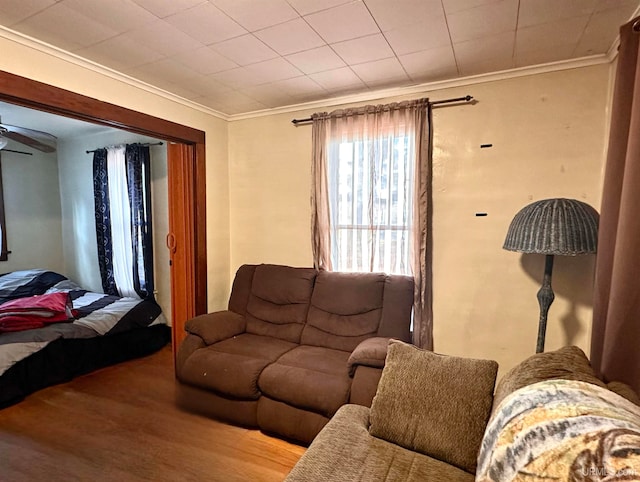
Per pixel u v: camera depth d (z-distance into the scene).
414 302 2.47
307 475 1.21
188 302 3.04
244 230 3.29
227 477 1.72
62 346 2.78
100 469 1.77
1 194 4.05
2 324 2.59
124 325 3.22
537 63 2.13
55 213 4.56
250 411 2.06
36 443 1.98
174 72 2.27
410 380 1.49
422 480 1.21
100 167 3.94
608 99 2.03
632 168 1.35
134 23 1.69
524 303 2.30
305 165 2.96
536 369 1.25
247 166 3.22
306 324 2.59
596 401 0.93
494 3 1.53
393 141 2.54
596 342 1.66
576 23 1.68
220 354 2.25
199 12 1.59
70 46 1.92
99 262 4.05
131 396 2.53
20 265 4.25
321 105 2.85
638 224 1.32
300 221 3.02
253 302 2.84
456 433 1.32
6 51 1.75
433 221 2.51
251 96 2.73
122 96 2.33
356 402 1.79
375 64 2.15
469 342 2.46
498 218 2.34
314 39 1.85
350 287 2.51
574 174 2.14
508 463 0.92
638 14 1.59
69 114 2.10
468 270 2.44
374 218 2.63
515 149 2.27
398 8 1.56
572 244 1.67
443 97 2.45
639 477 0.66
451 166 2.44
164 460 1.84
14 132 2.95
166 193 3.65
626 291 1.37
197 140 2.94
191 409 2.27
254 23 1.69
